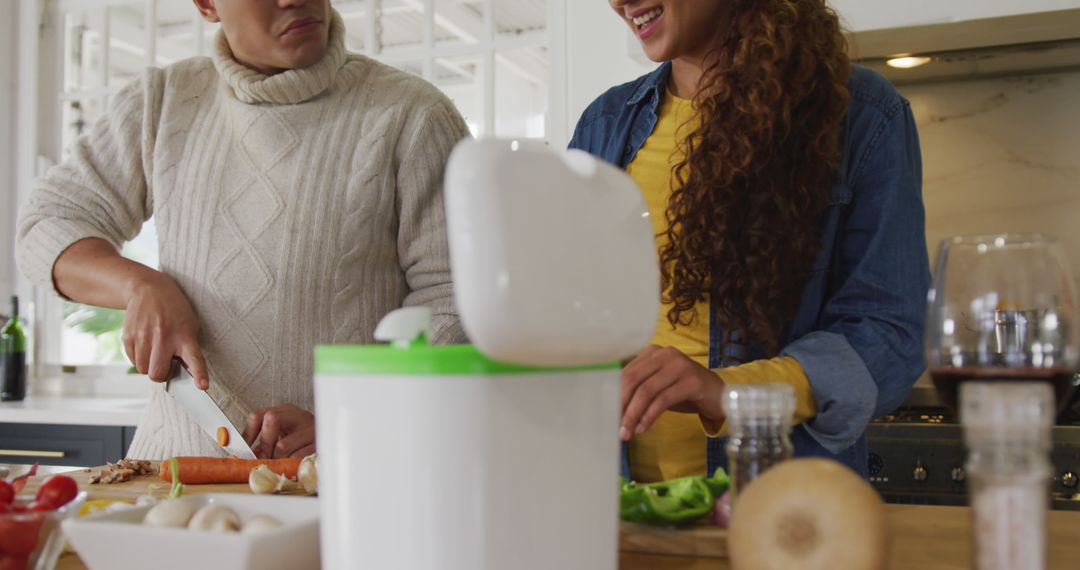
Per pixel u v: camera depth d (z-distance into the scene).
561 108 2.60
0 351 3.00
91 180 1.55
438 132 1.53
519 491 0.53
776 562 0.54
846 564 0.52
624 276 0.53
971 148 2.32
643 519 0.78
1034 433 0.51
